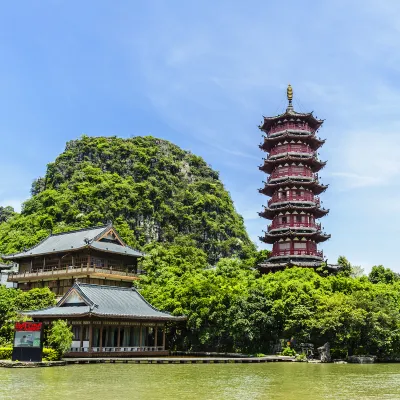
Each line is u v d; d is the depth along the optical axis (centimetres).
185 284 8244
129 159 19912
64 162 19425
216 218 19762
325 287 7794
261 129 10638
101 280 9288
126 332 7100
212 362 6150
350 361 6581
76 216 16275
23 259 10200
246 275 9538
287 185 9781
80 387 3578
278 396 3231
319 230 9644
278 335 7344
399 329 6844
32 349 5319
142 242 16988
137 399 3034
